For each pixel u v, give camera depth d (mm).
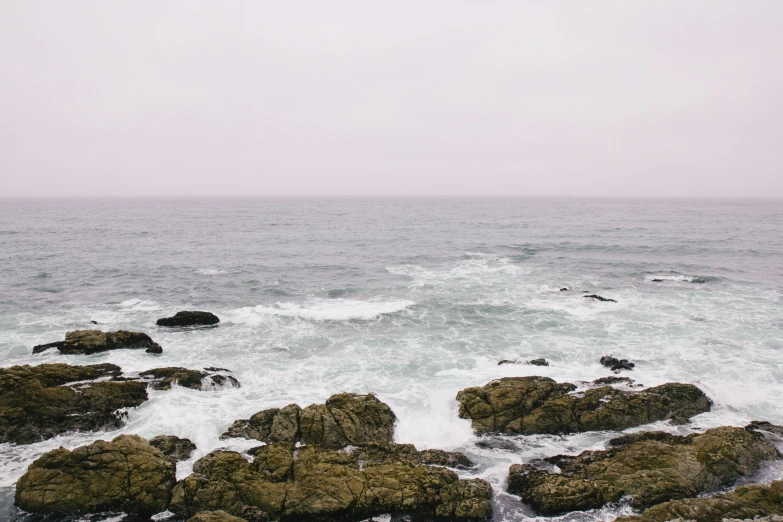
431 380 21984
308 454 15453
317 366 23594
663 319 30328
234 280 42375
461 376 22391
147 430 17688
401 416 18844
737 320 30078
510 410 18578
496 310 32406
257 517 13414
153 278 43062
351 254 57219
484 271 46031
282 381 21938
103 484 14031
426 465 15586
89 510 13680
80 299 35656
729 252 56719
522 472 15305
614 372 22688
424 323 29969
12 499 14203
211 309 33281
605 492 14117
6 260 50312
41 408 17938
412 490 14031
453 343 26656
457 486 14352
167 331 28531
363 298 36062
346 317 30984
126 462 14586
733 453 15398
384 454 16172
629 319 30406
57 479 14047
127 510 13766
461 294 36750
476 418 18406
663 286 39344
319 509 13562
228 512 13570
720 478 14836
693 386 20109
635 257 53594
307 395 20594
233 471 14609
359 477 14414
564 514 13719
